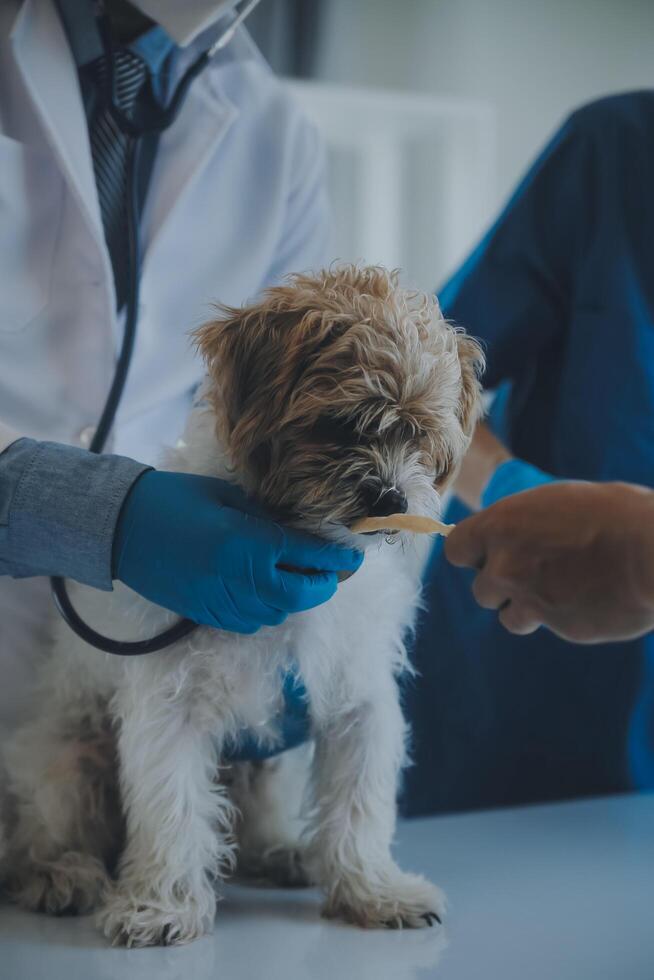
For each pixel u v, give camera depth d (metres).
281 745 1.70
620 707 2.34
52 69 1.83
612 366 2.31
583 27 5.18
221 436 1.48
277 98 2.14
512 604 1.11
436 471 1.55
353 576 1.58
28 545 1.43
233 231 2.00
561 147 2.44
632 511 1.03
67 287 1.84
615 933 1.41
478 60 5.08
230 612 1.39
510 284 2.42
